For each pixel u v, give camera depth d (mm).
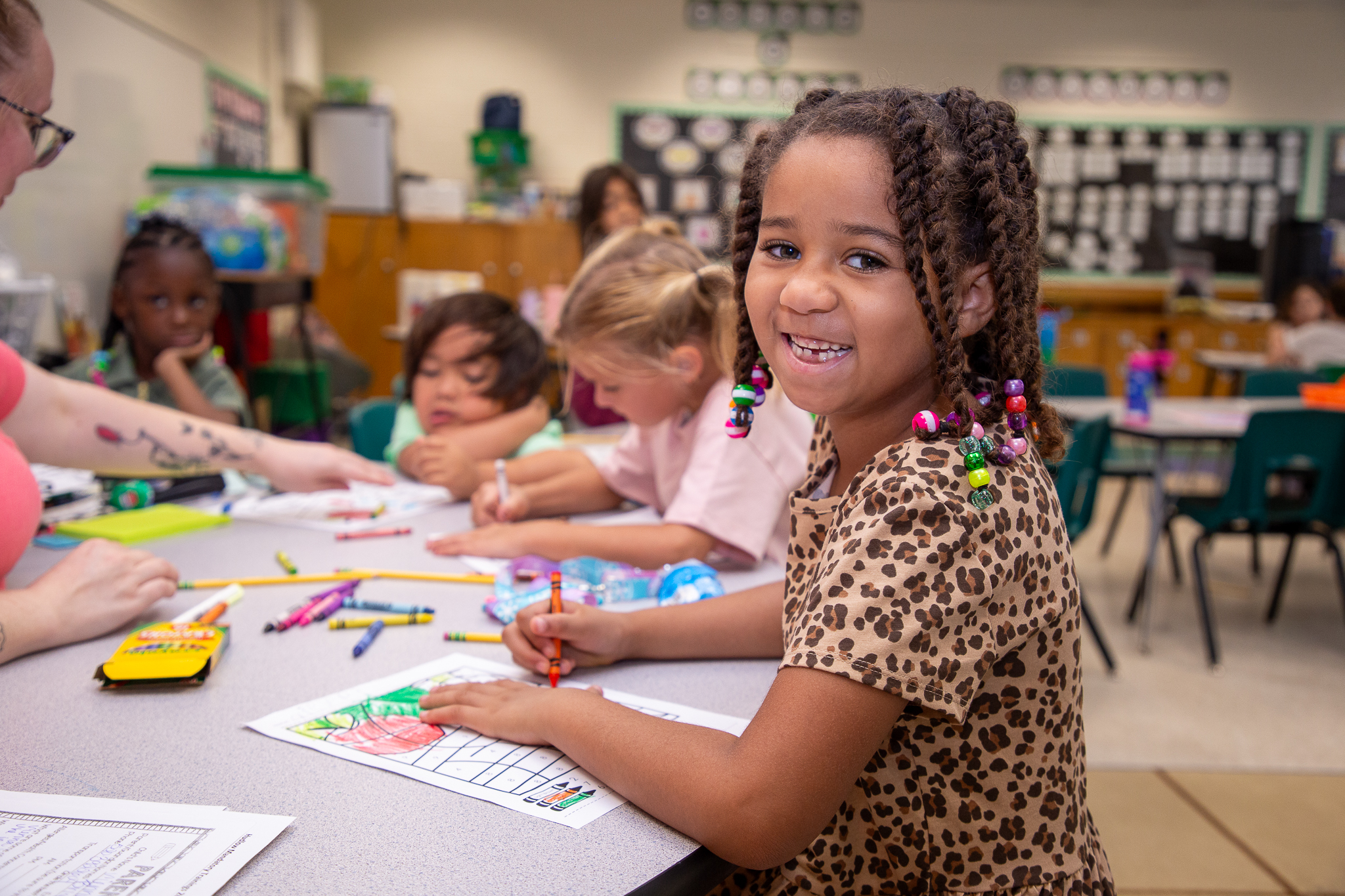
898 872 640
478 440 1707
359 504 1436
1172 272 6523
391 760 654
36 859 522
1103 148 6422
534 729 669
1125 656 2748
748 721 717
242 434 1249
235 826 560
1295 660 2729
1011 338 616
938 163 567
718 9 6246
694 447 1194
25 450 1113
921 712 609
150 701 743
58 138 877
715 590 973
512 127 5941
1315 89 6430
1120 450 5781
